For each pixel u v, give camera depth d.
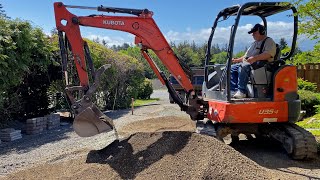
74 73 8.26
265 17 7.09
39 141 8.15
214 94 6.60
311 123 9.45
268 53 6.09
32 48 9.58
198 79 15.41
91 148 6.86
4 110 9.30
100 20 6.25
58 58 11.43
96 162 5.45
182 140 5.38
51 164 5.57
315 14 5.90
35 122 9.24
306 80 15.02
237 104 5.81
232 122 5.83
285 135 6.07
